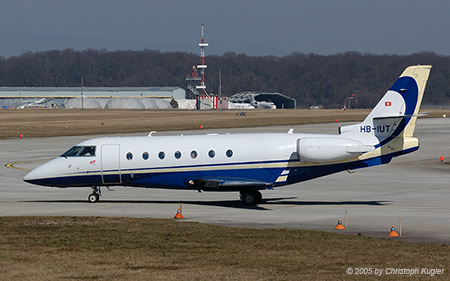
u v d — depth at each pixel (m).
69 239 83.56
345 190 140.25
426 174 170.75
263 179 118.81
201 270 66.50
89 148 122.62
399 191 138.38
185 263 69.81
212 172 119.31
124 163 121.12
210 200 126.19
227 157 118.94
